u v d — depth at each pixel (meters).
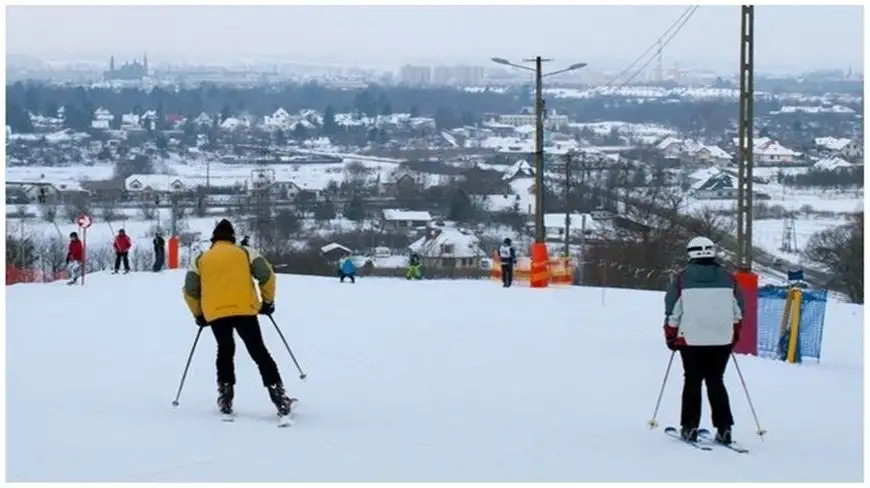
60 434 8.81
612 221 51.00
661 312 21.17
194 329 16.75
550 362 13.97
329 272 50.81
